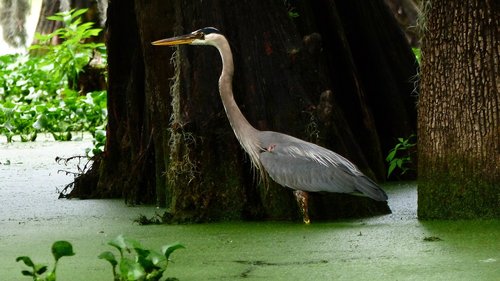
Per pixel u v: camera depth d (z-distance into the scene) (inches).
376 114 673.6
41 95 1261.1
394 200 571.8
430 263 388.5
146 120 581.6
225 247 432.8
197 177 510.6
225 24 521.3
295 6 602.2
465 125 475.2
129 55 613.3
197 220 503.5
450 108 478.3
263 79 516.7
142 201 580.1
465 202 478.3
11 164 787.4
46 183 676.7
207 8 523.2
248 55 518.6
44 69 1349.7
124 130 607.5
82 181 616.4
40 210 558.6
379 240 438.0
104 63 1285.7
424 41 487.8
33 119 1074.7
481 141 473.4
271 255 413.1
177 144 512.4
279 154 476.7
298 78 518.0
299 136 510.0
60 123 1072.8
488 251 406.6
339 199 508.1
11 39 1846.7
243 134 484.4
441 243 426.3
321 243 435.2
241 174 508.1
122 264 359.9
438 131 482.3
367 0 676.7
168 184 540.7
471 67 472.1
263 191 504.7
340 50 631.2
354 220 501.7
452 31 475.2
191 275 378.9
